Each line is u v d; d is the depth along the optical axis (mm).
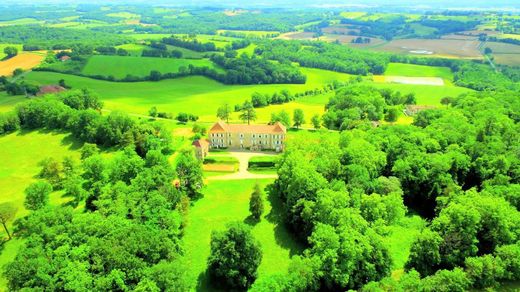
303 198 118438
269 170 165750
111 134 190625
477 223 97250
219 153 184750
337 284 92750
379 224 103312
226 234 100312
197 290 99375
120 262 88000
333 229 99375
